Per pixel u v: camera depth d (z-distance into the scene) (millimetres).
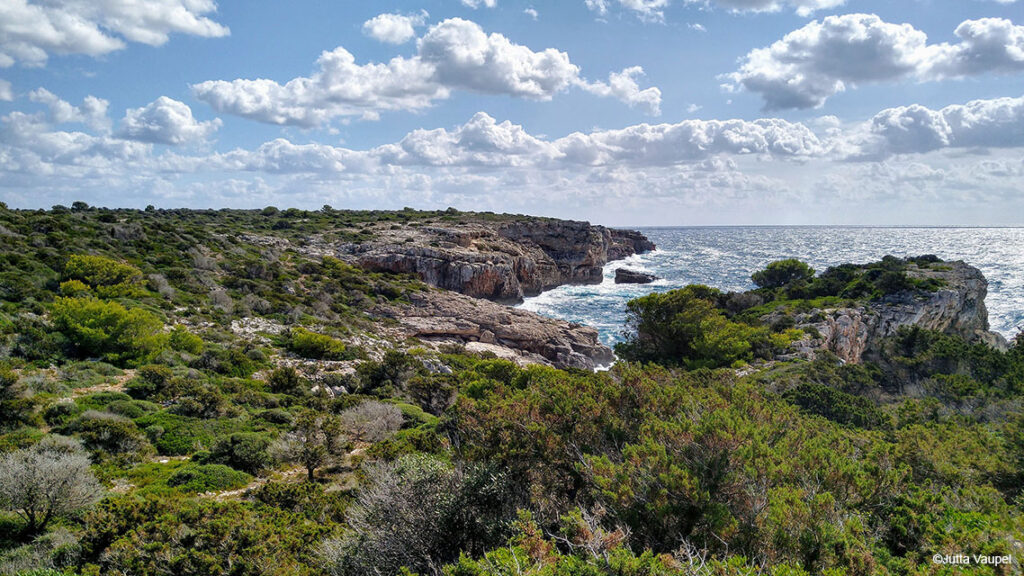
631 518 6656
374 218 119375
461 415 11016
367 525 8508
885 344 47625
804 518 6105
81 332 28984
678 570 5117
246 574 8523
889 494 8000
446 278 87625
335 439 19734
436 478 8539
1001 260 145250
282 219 110438
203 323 40375
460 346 56250
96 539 10164
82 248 48250
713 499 6902
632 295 103688
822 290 61500
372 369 34844
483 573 5012
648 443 7484
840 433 14789
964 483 11234
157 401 24688
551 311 89812
